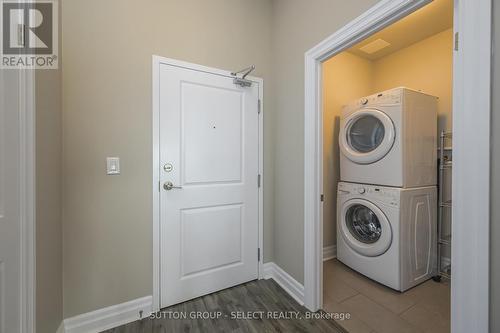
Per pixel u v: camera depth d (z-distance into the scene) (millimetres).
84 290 1385
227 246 1869
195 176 1725
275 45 2031
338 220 2326
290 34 1822
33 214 978
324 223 2504
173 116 1634
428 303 1672
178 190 1659
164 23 1606
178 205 1660
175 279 1655
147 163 1557
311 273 1604
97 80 1407
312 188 1602
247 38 1950
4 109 915
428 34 2248
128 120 1496
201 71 1735
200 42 1738
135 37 1514
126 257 1498
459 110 833
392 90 1871
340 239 2312
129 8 1497
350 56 2637
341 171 2338
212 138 1788
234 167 1890
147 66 1550
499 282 755
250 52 1966
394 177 1849
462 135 823
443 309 1604
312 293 1595
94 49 1397
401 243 1781
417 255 1894
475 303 802
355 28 1252
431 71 2285
